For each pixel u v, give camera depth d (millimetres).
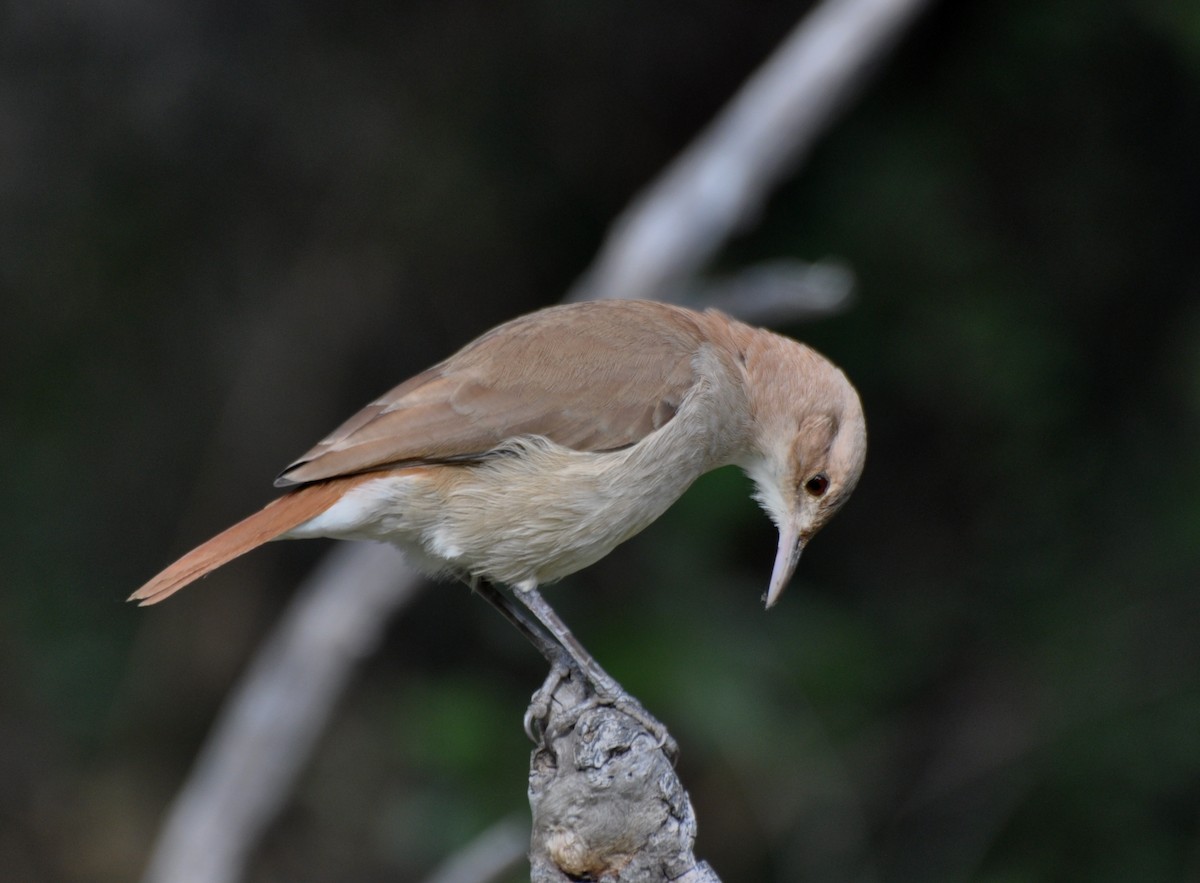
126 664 14000
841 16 11414
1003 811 13609
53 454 13977
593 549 7691
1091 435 14633
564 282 14422
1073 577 14438
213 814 10906
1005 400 14367
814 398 8297
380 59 14141
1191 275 14758
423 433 7426
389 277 14312
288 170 14156
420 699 13016
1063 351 14312
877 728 13672
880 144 14180
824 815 13023
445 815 11945
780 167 11492
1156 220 14781
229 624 14180
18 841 13445
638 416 7676
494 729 12453
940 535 14914
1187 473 14289
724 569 13609
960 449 14781
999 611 14477
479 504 7480
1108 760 13586
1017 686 14086
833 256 14039
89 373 14023
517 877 11070
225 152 14055
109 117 13844
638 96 14422
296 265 14258
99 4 13539
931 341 14133
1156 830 13383
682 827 6434
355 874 13445
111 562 14008
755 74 14359
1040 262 14617
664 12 14281
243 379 14164
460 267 14375
